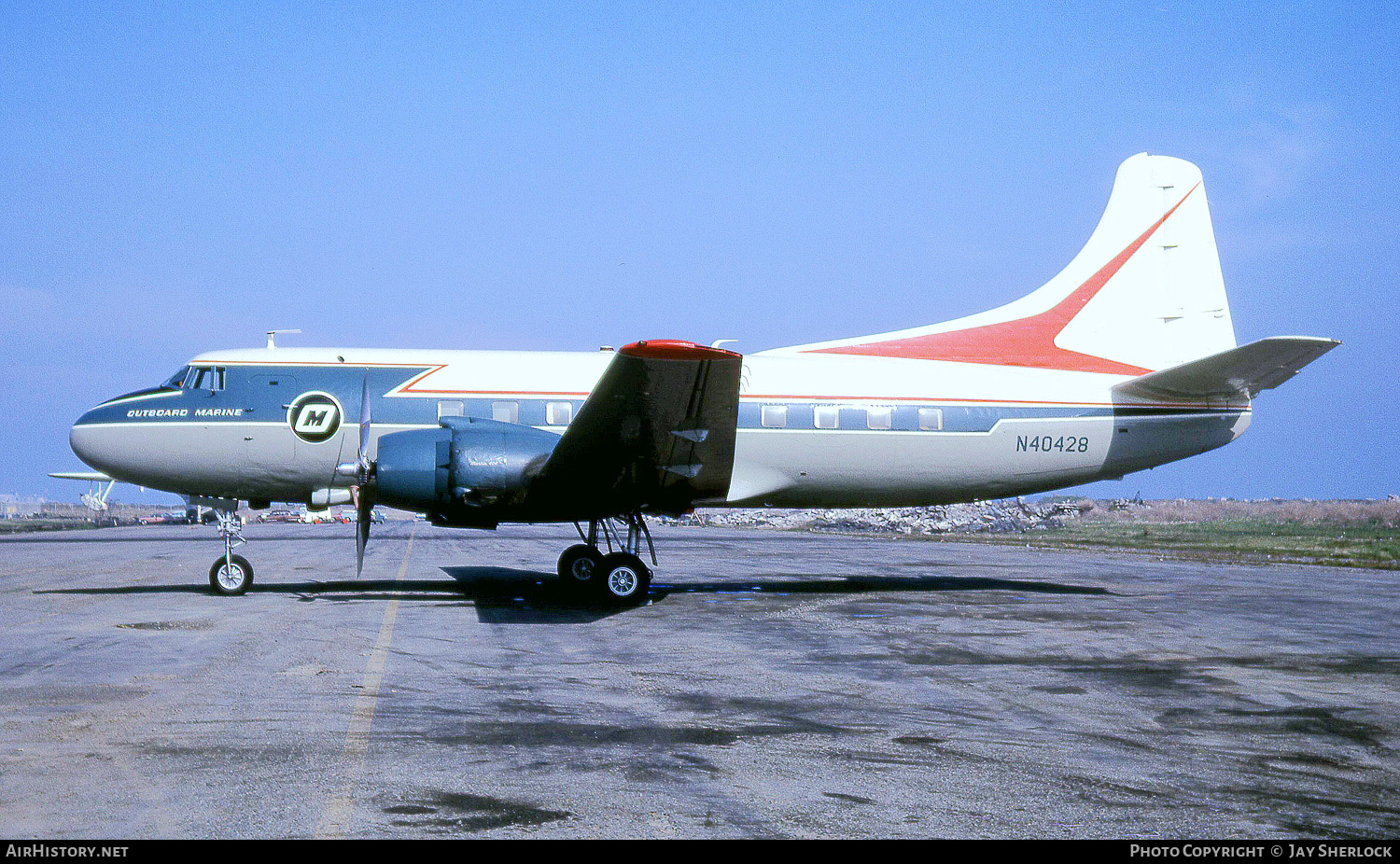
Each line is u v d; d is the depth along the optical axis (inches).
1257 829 219.3
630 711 323.9
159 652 422.3
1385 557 1162.0
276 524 2815.0
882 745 286.5
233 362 703.1
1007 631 516.4
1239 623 550.3
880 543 1475.1
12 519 2871.6
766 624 535.2
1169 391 741.9
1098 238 799.1
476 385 700.0
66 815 215.3
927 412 727.7
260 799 228.5
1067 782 252.2
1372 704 345.1
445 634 484.7
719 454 585.6
